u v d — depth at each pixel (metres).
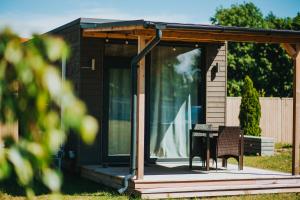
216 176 10.34
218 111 12.92
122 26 9.79
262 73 38.75
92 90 12.01
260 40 10.48
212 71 12.87
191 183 9.81
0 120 1.45
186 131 12.80
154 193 9.32
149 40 10.14
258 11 44.41
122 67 12.30
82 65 11.93
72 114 1.40
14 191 10.12
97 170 11.13
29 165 1.41
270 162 15.06
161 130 12.62
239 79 39.09
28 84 1.41
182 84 12.79
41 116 1.42
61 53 1.45
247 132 20.00
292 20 42.75
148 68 12.52
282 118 23.53
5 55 1.40
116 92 12.27
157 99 12.60
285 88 38.44
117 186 10.17
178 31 9.69
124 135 12.32
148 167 11.73
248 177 10.32
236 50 39.16
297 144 10.77
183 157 12.76
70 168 12.59
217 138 10.95
